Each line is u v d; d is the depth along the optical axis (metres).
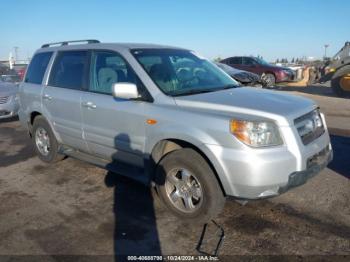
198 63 5.02
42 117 5.93
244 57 21.19
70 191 4.93
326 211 4.10
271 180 3.39
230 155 3.43
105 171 5.61
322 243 3.48
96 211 4.31
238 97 4.03
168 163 3.95
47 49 6.03
